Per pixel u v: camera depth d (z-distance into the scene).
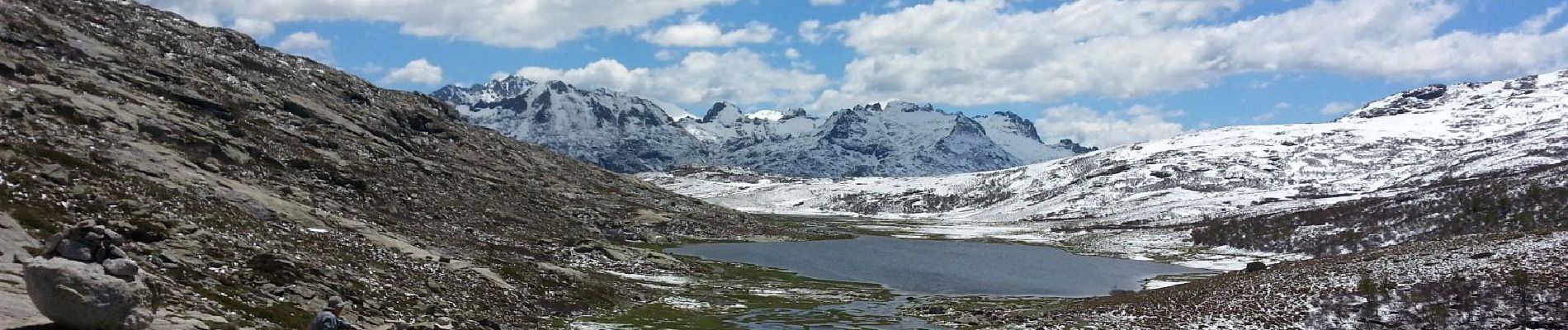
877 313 67.00
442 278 54.12
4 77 72.94
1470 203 122.62
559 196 138.50
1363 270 59.56
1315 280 60.44
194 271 37.03
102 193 45.12
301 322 35.22
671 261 95.50
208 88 103.31
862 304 72.88
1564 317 47.88
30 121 60.16
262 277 39.84
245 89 111.44
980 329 59.06
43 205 39.72
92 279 22.98
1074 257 137.38
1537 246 55.34
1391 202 141.75
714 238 145.00
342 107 126.69
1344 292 56.47
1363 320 53.16
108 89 83.12
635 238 128.75
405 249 58.94
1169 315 60.00
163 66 102.75
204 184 58.50
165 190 52.19
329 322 30.23
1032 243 170.75
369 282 46.06
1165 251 145.25
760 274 97.81
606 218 135.00
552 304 57.88
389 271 51.16
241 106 102.88
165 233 41.25
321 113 117.19
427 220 90.50
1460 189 140.38
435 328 39.81
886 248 151.38
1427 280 54.84
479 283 56.50
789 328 58.22
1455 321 50.66
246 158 81.62
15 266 29.88
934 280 99.06
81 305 22.52
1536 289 50.19
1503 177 173.50
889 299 77.25
